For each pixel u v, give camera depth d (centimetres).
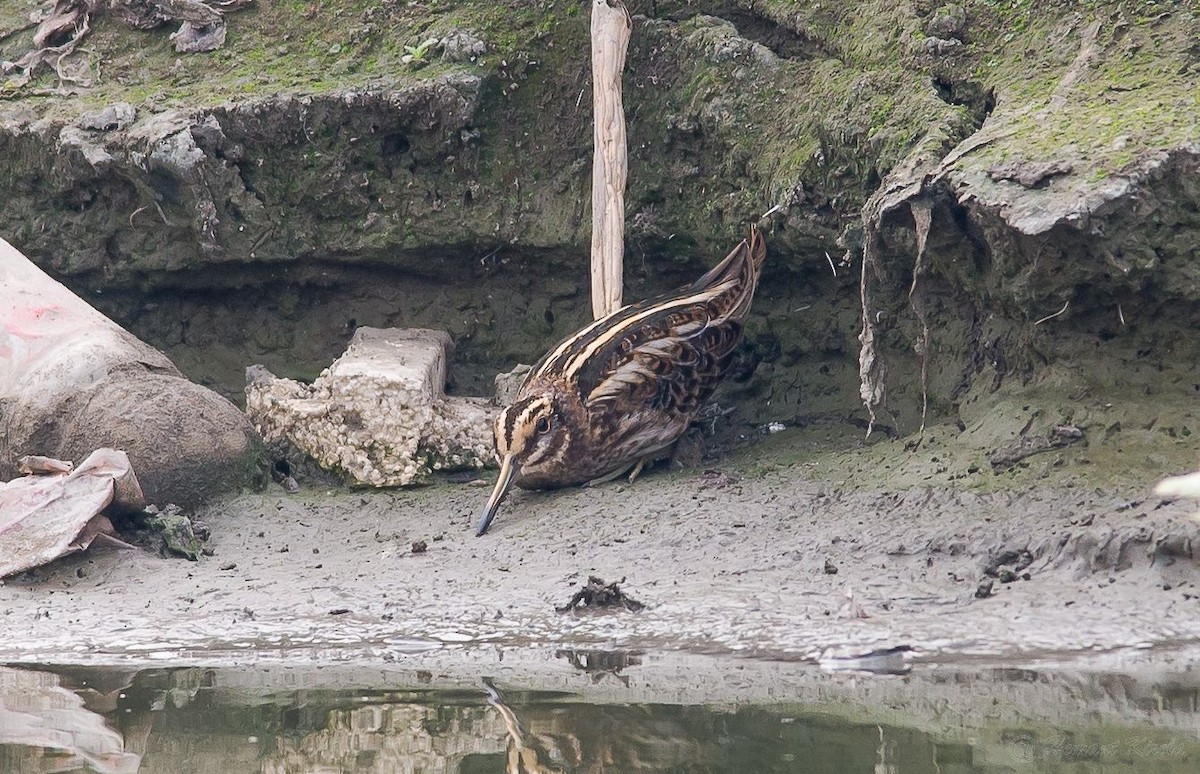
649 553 1106
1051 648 889
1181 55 1155
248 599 1087
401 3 1529
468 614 1031
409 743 786
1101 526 991
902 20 1310
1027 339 1164
